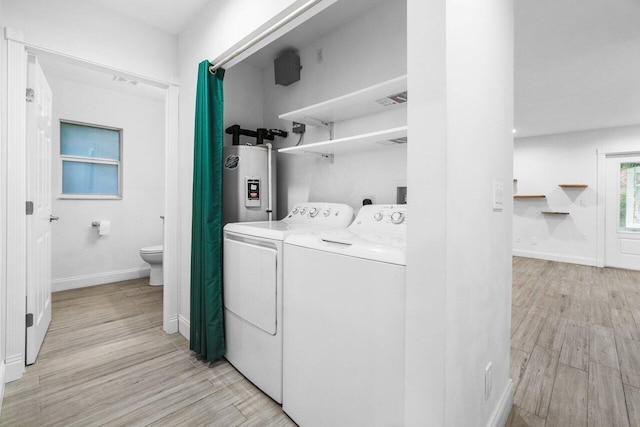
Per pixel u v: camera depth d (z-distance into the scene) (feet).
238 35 5.71
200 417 4.82
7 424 4.59
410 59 3.16
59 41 6.15
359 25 6.49
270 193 7.79
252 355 5.67
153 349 7.00
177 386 5.63
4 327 5.59
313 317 4.40
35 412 4.85
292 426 4.67
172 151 7.89
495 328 4.42
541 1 6.25
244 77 8.55
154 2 6.66
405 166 5.84
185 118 7.66
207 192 6.31
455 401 3.20
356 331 3.80
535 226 18.58
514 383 5.77
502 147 4.50
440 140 2.92
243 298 5.89
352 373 3.86
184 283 7.74
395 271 3.36
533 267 16.11
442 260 2.93
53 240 10.98
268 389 5.31
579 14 6.67
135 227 12.80
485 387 4.08
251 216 7.54
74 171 11.69
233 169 7.43
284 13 4.82
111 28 6.85
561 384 5.74
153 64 7.52
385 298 3.47
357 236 4.65
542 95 11.37
